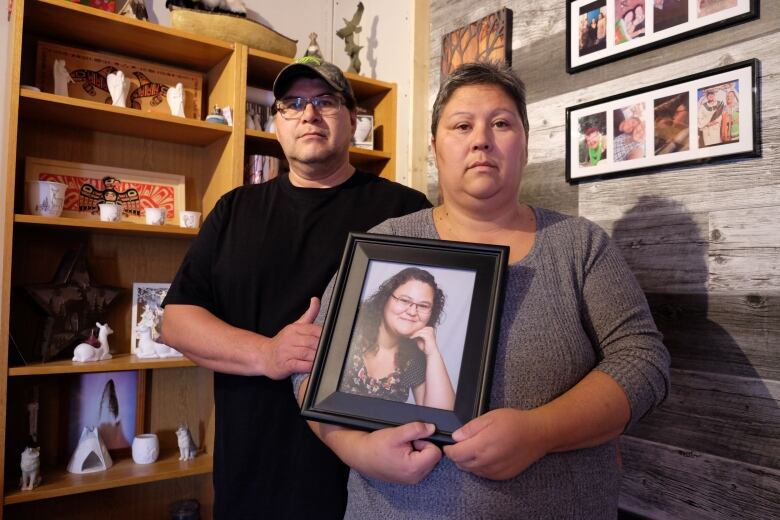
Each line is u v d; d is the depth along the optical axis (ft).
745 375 4.01
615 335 2.71
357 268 2.93
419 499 2.66
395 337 2.71
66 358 6.47
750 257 4.02
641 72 4.80
